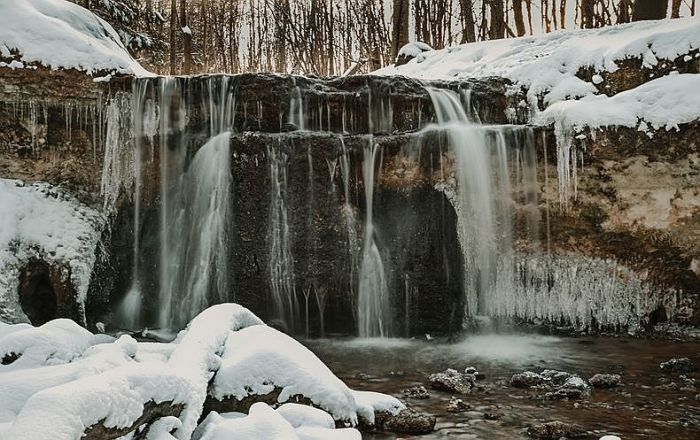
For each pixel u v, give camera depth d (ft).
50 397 9.75
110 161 33.35
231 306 19.34
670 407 18.33
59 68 32.73
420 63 48.70
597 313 31.63
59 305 29.71
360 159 30.94
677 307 31.04
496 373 22.65
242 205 30.76
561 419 17.21
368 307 30.27
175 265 31.89
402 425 16.22
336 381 15.98
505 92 36.35
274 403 15.44
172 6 82.02
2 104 32.42
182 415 13.12
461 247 30.99
